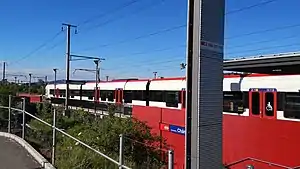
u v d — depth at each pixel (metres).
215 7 3.22
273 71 15.25
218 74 3.22
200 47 3.07
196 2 3.13
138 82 28.59
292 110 14.35
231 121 8.92
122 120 9.50
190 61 3.15
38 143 9.18
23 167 6.89
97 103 27.47
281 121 7.55
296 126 7.20
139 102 27.92
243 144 8.49
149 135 9.49
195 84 3.08
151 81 26.73
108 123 9.14
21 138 9.58
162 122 11.38
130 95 29.47
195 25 3.12
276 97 15.27
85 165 6.79
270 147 7.77
